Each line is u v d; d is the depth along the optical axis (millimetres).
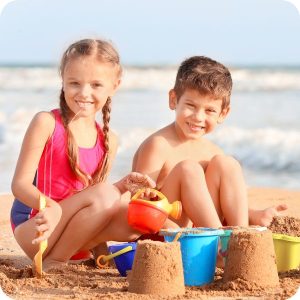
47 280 4367
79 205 4758
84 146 5055
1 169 11727
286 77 26938
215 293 4047
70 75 4879
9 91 23656
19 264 5078
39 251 4445
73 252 4859
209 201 4746
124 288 4129
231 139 15969
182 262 4238
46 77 26141
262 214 5297
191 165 4812
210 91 5191
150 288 3979
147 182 4852
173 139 5406
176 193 4840
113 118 17969
